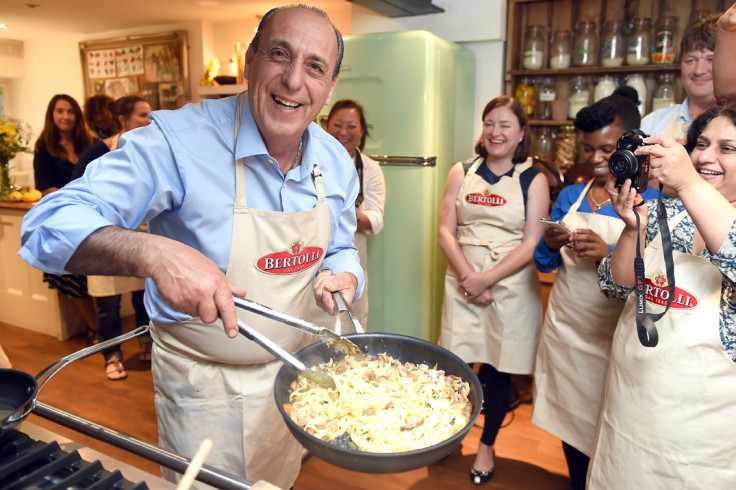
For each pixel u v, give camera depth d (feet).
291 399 3.38
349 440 3.14
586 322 6.08
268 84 3.51
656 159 3.61
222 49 14.76
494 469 7.43
